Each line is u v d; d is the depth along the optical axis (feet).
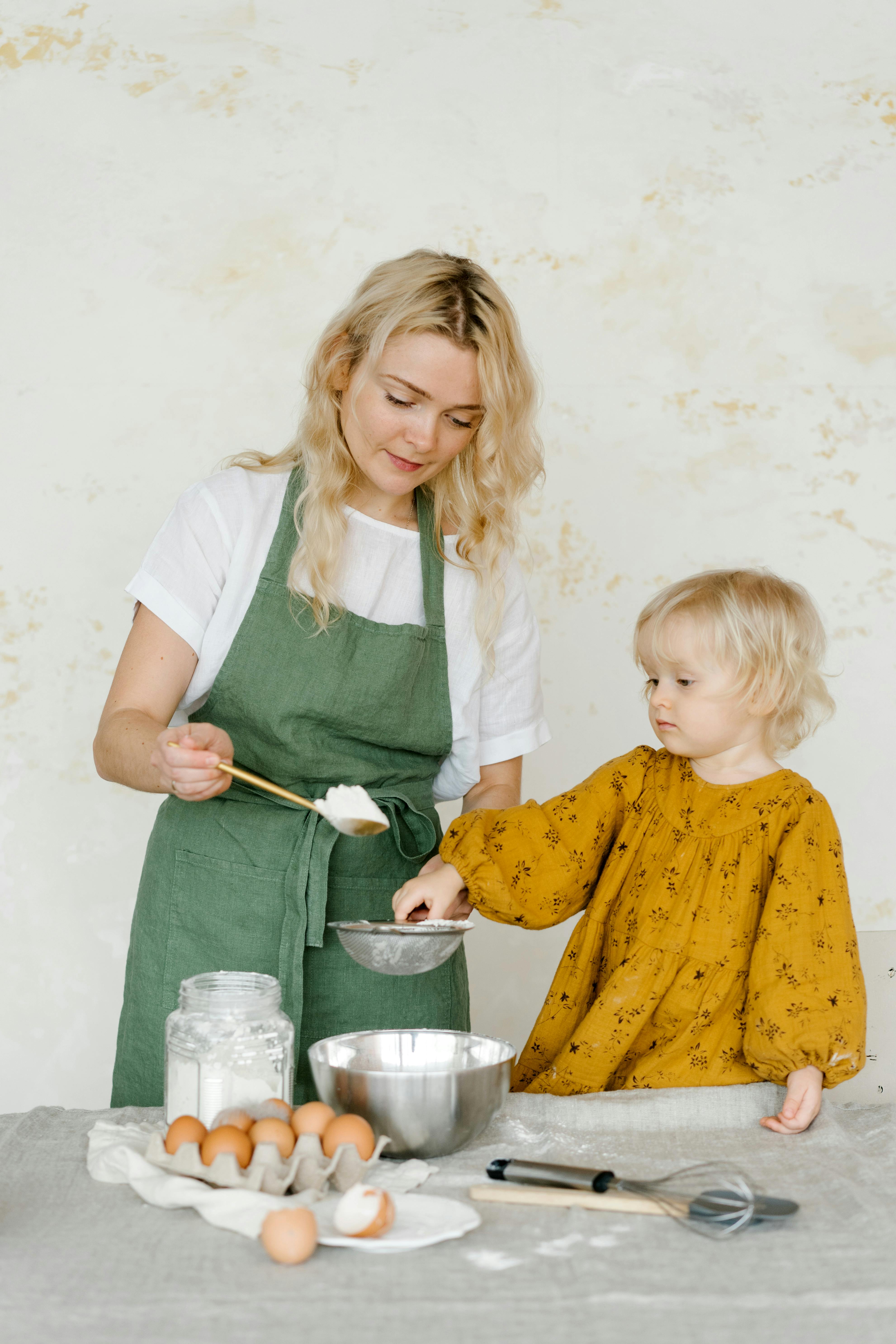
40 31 7.96
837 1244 2.54
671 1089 3.64
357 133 8.00
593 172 8.07
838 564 8.02
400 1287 2.30
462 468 4.91
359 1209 2.49
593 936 4.41
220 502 4.57
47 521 7.81
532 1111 3.50
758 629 4.25
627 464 7.98
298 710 4.50
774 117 8.18
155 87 7.97
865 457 8.07
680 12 8.16
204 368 7.90
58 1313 2.17
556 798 4.55
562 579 7.93
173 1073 3.15
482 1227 2.63
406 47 8.04
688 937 4.15
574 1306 2.23
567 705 7.91
